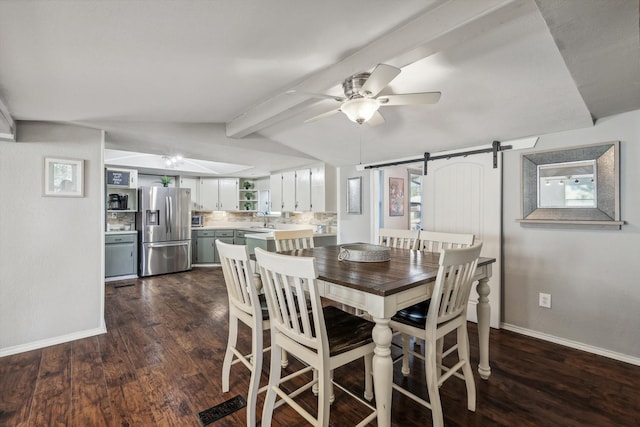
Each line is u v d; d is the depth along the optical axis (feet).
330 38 5.13
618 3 3.66
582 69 5.41
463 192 10.50
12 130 7.84
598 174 7.76
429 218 11.46
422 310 6.08
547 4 3.73
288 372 7.29
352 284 4.85
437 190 11.20
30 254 8.48
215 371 7.22
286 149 13.52
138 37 4.44
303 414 4.71
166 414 5.71
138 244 17.63
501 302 9.68
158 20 4.04
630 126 7.38
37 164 8.56
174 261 18.39
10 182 8.23
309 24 4.59
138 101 7.56
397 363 7.67
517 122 8.32
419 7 4.48
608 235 7.76
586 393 6.31
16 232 8.31
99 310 9.41
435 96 5.83
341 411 5.87
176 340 8.92
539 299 8.94
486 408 5.89
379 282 4.94
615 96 6.54
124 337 9.12
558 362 7.56
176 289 14.61
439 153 11.10
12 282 8.25
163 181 20.06
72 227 9.04
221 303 12.41
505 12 4.08
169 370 7.25
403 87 7.02
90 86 6.24
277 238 8.99
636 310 7.40
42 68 5.19
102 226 9.48
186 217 18.97
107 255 16.56
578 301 8.25
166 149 12.35
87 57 4.94
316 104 8.10
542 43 5.26
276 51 5.40
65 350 8.28
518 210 9.27
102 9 3.66
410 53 5.03
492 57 5.79
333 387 6.61
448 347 8.47
